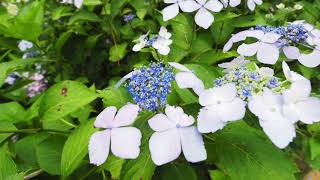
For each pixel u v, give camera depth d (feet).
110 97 0.62
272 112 0.44
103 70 1.13
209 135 0.54
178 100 0.59
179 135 0.44
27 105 1.10
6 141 0.67
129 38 1.06
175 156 0.43
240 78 0.49
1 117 0.75
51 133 0.69
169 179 0.58
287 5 1.12
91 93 0.63
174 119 0.45
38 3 0.97
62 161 0.55
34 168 0.67
